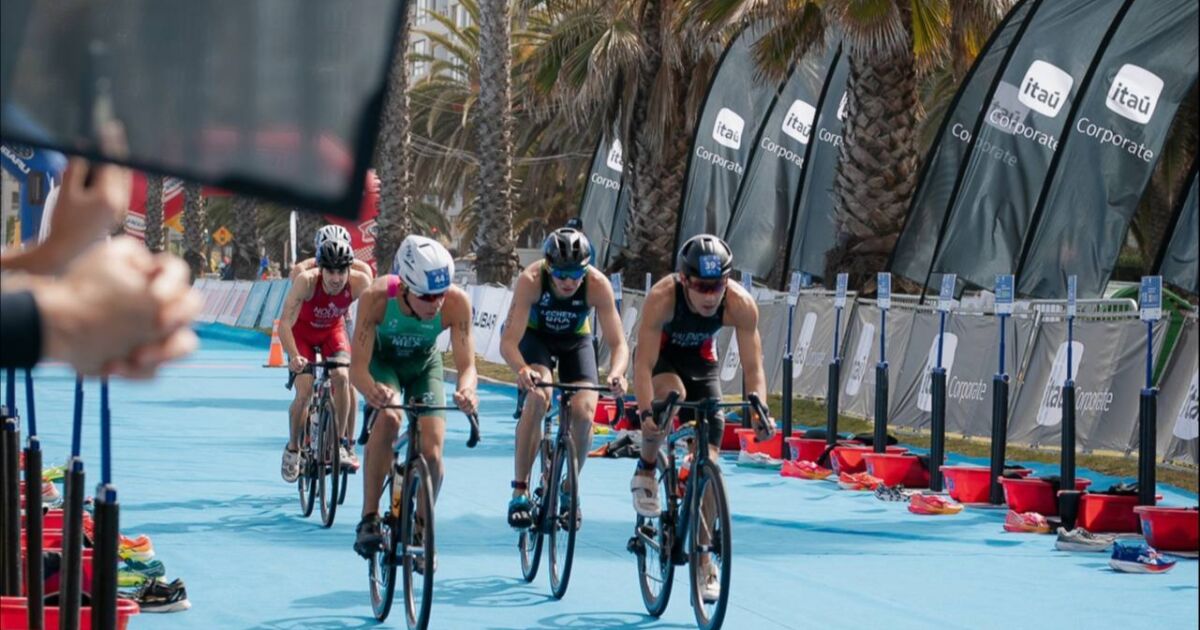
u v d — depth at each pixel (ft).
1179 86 66.74
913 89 82.02
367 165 5.01
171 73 4.92
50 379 110.01
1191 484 54.54
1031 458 63.00
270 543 41.24
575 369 38.01
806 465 59.98
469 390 30.96
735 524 47.42
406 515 29.86
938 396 53.78
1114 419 57.62
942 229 72.33
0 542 18.54
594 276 36.81
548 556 37.96
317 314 47.01
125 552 33.06
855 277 82.07
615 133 118.83
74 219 5.90
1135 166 67.56
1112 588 36.60
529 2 126.00
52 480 45.09
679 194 110.42
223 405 91.45
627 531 44.86
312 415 46.57
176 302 4.87
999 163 71.82
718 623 28.86
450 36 285.43
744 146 102.22
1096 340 59.21
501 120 124.98
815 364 79.87
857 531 45.98
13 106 4.83
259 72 4.96
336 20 5.00
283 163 4.96
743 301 31.91
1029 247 69.46
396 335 32.32
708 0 82.33
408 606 29.84
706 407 30.25
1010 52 71.92
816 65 96.78
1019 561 40.73
